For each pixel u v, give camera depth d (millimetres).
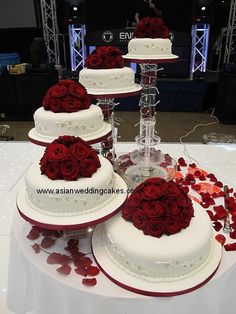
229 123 4914
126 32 5570
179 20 5902
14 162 2275
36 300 1105
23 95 4949
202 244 934
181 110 5625
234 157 2162
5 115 5105
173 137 4379
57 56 5801
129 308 932
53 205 979
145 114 1755
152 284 909
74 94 1263
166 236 939
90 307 957
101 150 1631
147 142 1636
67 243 1146
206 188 1550
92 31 5781
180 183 1593
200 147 2328
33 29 5832
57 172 994
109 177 1060
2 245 1539
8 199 1844
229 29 5266
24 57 6234
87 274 989
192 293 945
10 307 1311
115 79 1483
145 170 1557
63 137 1091
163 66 5660
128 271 949
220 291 1043
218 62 5836
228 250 1088
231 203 1388
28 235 1167
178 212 952
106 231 1028
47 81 4840
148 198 966
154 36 1708
